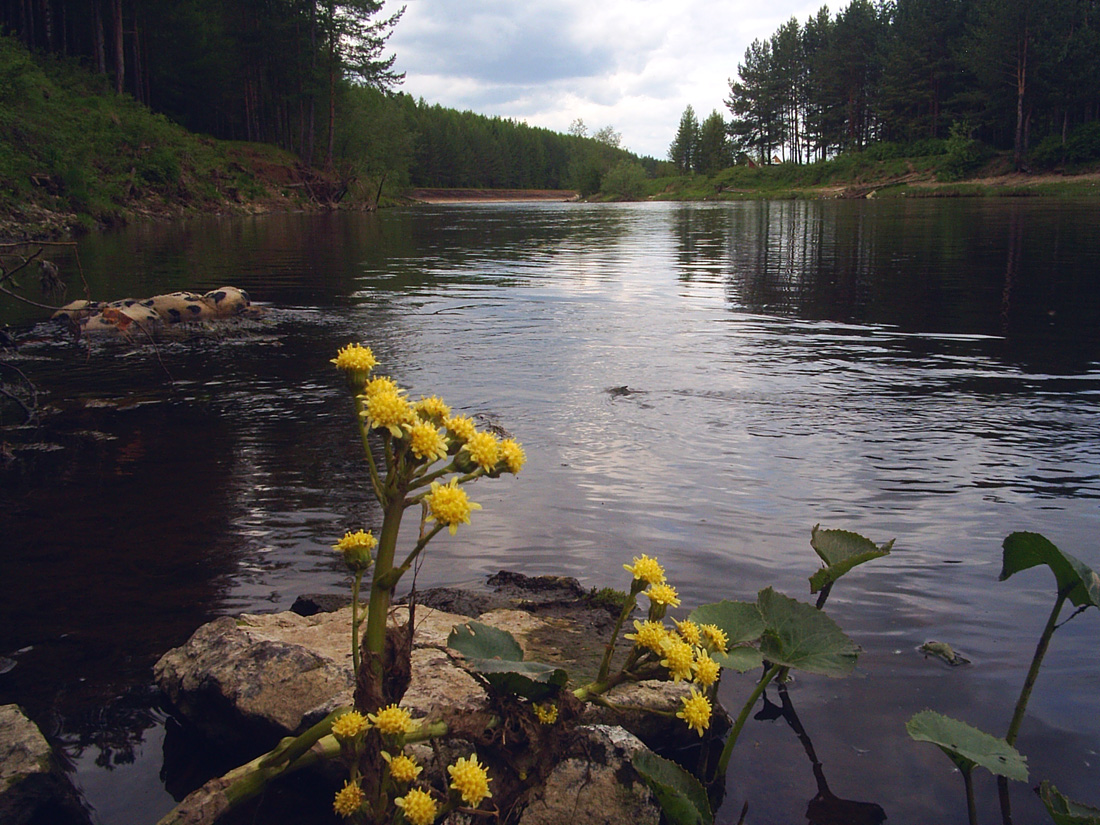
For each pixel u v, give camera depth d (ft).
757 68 310.24
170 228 86.22
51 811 6.51
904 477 14.35
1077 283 39.81
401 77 170.40
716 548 11.61
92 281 41.45
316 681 7.89
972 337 27.25
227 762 7.53
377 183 189.16
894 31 249.96
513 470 4.88
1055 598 10.12
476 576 10.99
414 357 24.48
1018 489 13.71
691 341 27.02
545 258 59.16
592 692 5.61
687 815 5.71
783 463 15.14
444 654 8.38
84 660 8.89
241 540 11.99
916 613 9.75
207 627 8.87
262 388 21.15
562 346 26.18
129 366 23.79
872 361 23.79
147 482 14.34
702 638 6.11
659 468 14.92
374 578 4.93
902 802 6.70
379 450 16.12
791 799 6.76
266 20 156.66
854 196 201.87
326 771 7.00
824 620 7.50
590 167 320.70
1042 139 197.36
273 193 138.41
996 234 70.95
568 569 11.10
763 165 300.20
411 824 4.59
